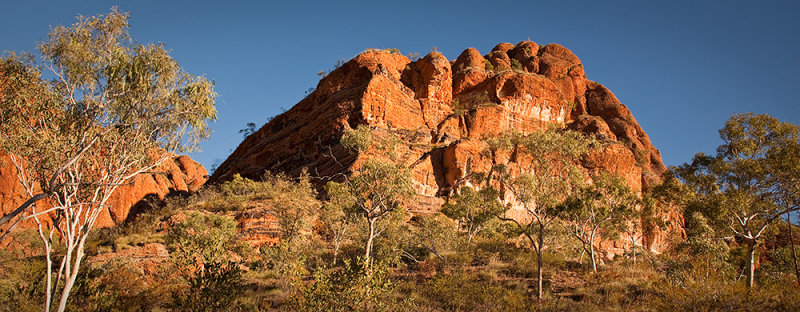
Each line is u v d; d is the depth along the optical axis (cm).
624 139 7912
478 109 6856
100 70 1683
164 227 3145
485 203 2498
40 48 1620
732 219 2391
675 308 1638
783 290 1677
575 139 2361
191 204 4012
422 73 7369
